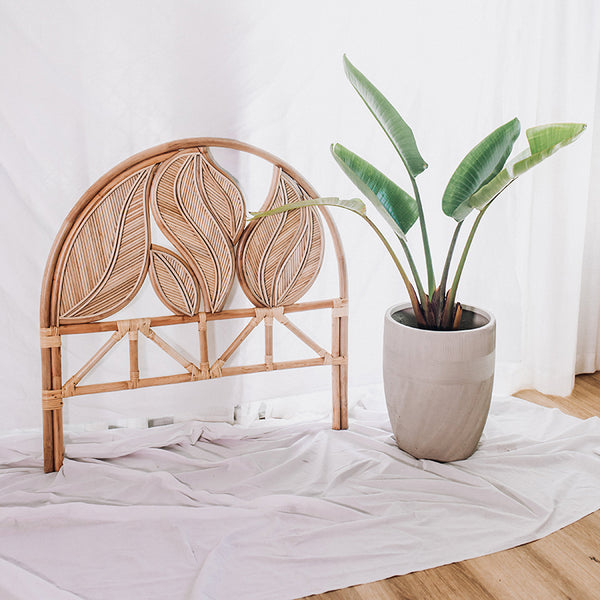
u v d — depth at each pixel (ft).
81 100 5.01
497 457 5.41
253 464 5.33
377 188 5.33
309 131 5.75
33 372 5.38
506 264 6.68
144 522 4.51
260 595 3.84
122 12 4.95
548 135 4.66
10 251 5.09
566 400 6.90
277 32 5.41
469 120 6.28
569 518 4.66
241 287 5.64
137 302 5.52
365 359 6.48
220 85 5.35
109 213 5.07
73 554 4.20
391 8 5.77
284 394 6.23
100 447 5.42
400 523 4.57
